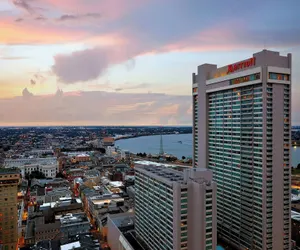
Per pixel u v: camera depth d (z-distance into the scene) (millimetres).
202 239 144250
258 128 183750
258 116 183875
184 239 148000
